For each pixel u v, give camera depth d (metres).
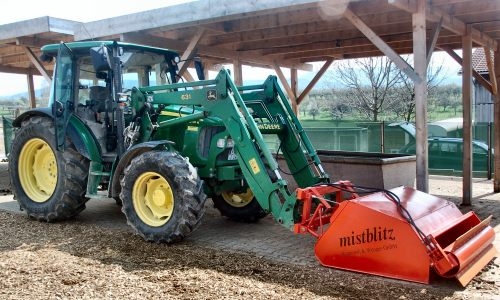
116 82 5.92
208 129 5.90
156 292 3.89
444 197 8.54
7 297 3.77
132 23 7.80
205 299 3.75
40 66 9.73
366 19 7.81
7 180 10.29
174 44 8.98
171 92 5.71
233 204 6.48
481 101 18.50
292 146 5.90
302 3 6.30
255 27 8.10
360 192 4.99
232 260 4.77
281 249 5.17
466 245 4.15
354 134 12.88
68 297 3.77
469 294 3.86
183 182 5.12
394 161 7.27
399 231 4.12
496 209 7.51
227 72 5.29
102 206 7.45
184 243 5.38
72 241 5.43
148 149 5.50
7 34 9.10
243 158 5.21
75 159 6.10
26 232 5.84
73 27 9.00
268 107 6.07
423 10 6.15
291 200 4.86
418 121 6.21
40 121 6.36
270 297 3.79
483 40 8.51
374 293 3.89
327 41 9.55
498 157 9.08
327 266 4.52
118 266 4.53
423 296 3.82
